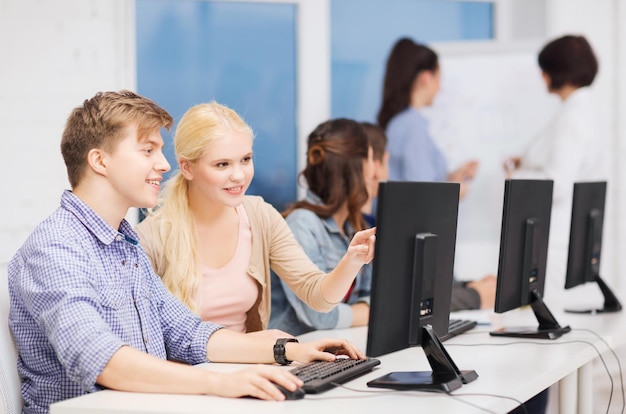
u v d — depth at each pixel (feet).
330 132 9.93
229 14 14.37
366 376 6.67
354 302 10.12
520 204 8.54
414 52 14.93
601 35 16.05
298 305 9.24
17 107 12.85
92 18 13.03
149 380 5.88
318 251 9.71
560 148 14.80
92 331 5.88
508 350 7.97
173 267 7.95
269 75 14.64
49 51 12.91
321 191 9.95
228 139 7.67
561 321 9.86
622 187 16.12
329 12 14.89
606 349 8.57
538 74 15.03
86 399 5.77
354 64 15.23
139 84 14.01
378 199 6.08
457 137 15.08
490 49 15.02
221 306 8.19
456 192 6.89
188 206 8.15
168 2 14.02
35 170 12.94
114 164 6.37
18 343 6.50
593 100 16.07
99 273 6.40
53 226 6.31
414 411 5.52
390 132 15.08
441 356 6.36
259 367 5.97
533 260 8.86
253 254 8.41
